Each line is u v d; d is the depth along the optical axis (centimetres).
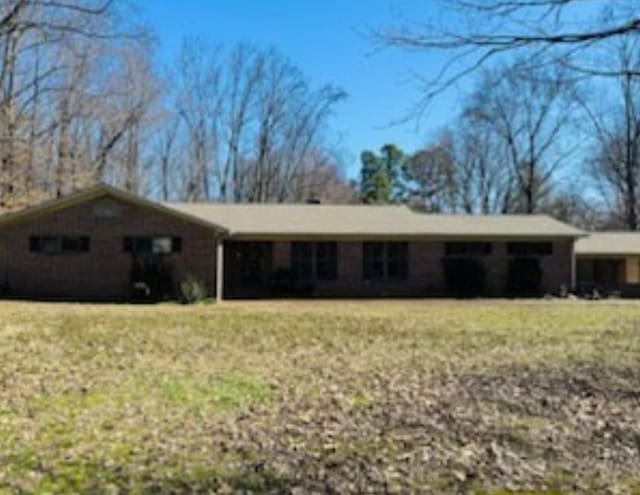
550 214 4894
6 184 3053
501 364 1181
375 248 3127
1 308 2250
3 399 854
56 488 542
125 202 2759
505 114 4988
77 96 3447
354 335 1602
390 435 705
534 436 703
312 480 568
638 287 3300
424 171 6053
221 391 921
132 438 688
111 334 1564
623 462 615
